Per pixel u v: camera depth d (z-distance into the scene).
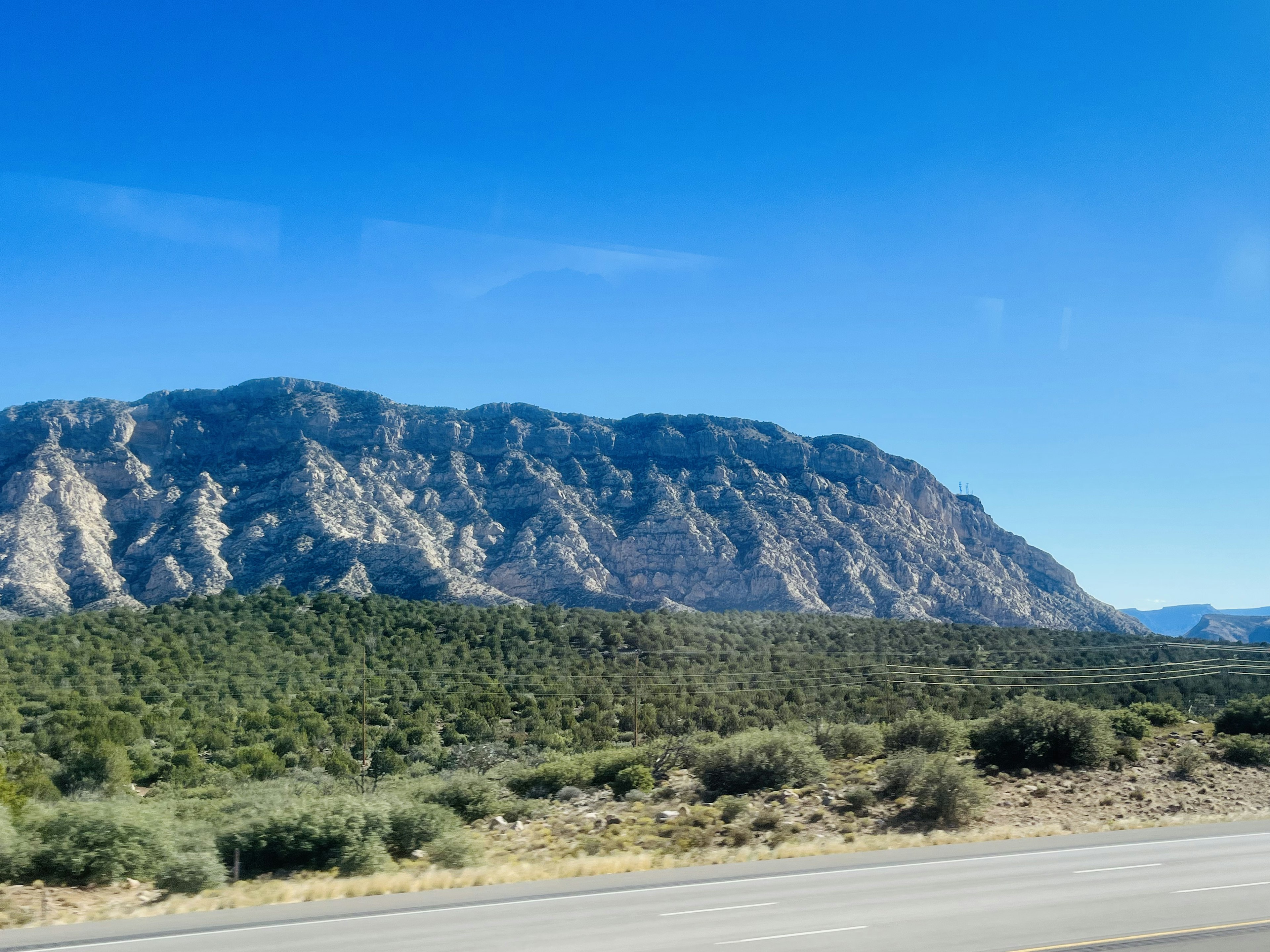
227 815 32.12
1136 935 14.89
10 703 74.19
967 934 15.06
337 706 83.81
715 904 17.78
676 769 45.41
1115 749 41.66
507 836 32.62
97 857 21.67
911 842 27.66
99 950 14.63
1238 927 15.43
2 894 19.98
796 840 29.25
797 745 39.66
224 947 14.67
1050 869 21.64
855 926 15.74
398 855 26.89
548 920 16.53
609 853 28.12
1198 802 35.59
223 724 74.12
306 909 17.97
